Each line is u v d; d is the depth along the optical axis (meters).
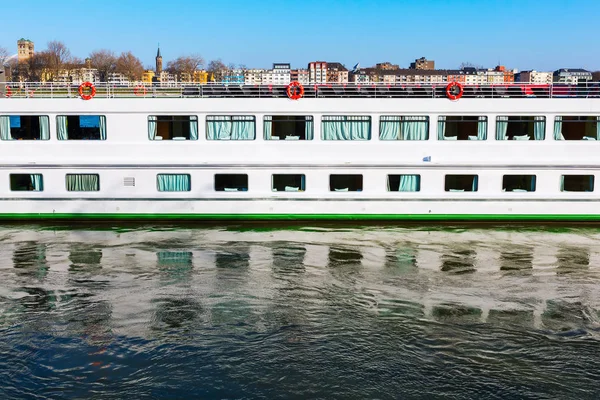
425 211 23.08
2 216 23.22
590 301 15.39
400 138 23.08
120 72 149.25
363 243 20.88
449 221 23.22
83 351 12.44
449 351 12.50
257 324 13.80
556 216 23.12
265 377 11.48
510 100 22.88
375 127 22.95
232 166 22.94
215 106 22.86
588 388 11.08
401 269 18.02
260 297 15.55
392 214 23.09
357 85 23.92
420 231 22.52
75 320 13.99
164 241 21.00
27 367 11.79
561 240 21.38
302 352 12.42
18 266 18.08
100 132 23.06
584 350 12.55
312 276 17.30
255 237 21.58
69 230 22.44
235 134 23.06
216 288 16.22
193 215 23.17
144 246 20.34
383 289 16.22
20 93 25.81
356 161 22.92
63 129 23.03
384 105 22.84
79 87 22.92
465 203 23.03
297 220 23.17
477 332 13.41
